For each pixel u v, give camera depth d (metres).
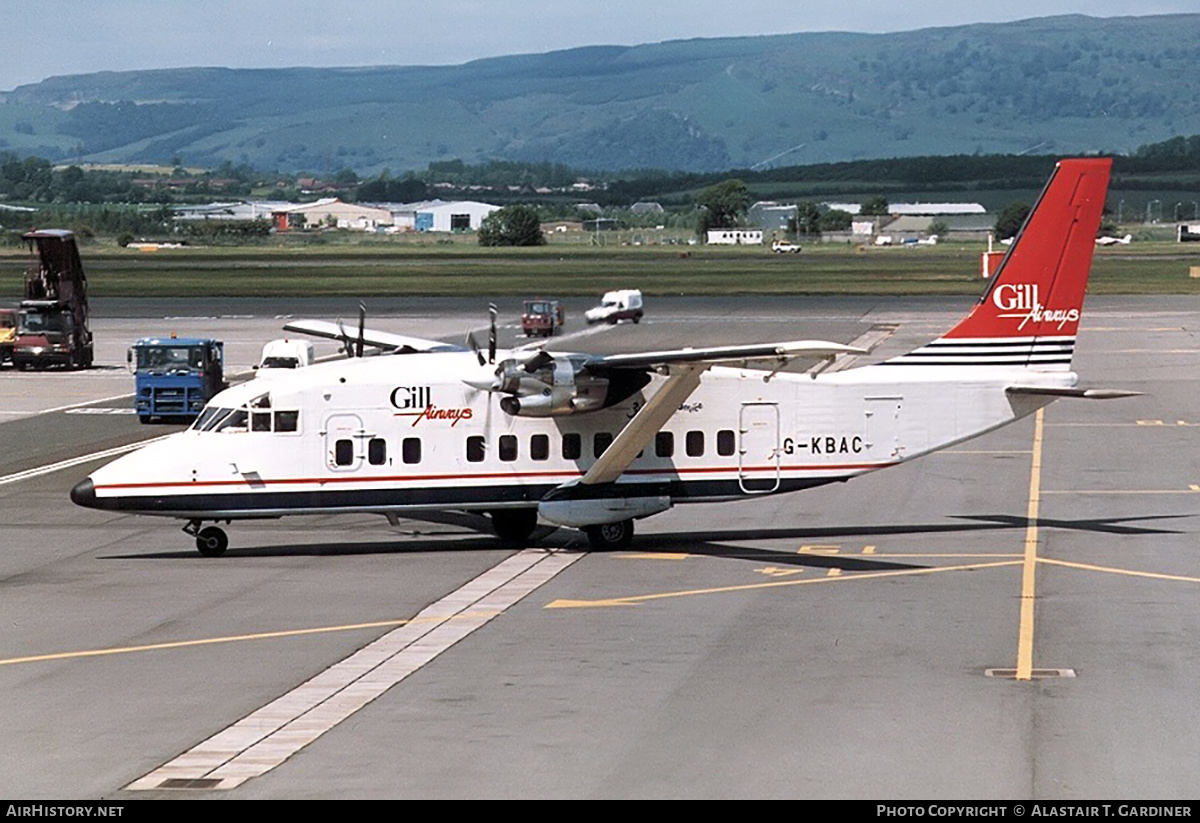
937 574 55.72
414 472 60.97
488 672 41.81
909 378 63.78
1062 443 92.81
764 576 55.66
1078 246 63.66
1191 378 127.62
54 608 51.16
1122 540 62.50
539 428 61.38
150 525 68.69
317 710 38.19
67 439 96.56
